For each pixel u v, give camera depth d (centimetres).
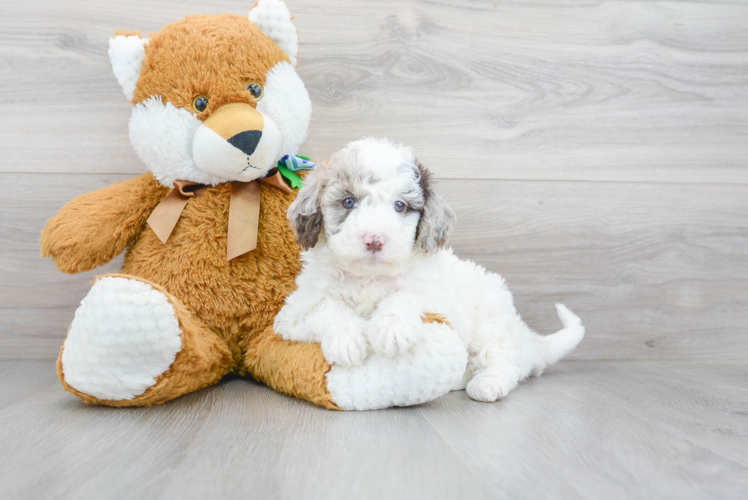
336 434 118
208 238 162
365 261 132
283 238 167
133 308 125
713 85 220
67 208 162
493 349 160
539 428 125
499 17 208
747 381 182
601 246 216
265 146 156
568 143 214
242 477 95
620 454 110
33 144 193
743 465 106
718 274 221
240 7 197
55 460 102
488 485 93
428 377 134
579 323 191
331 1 200
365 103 204
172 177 164
